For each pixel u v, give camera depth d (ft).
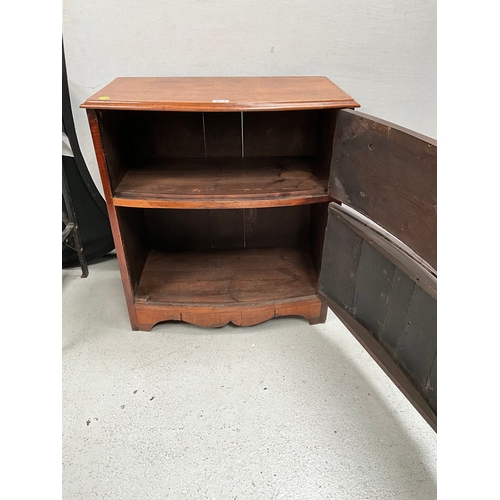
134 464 3.76
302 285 5.38
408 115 5.92
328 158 4.68
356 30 5.20
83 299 5.81
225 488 3.58
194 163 5.22
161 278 5.50
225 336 5.23
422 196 3.18
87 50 5.16
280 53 5.30
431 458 3.84
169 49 5.21
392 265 3.65
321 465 3.76
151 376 4.64
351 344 5.12
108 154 4.25
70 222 5.77
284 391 4.47
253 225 6.07
